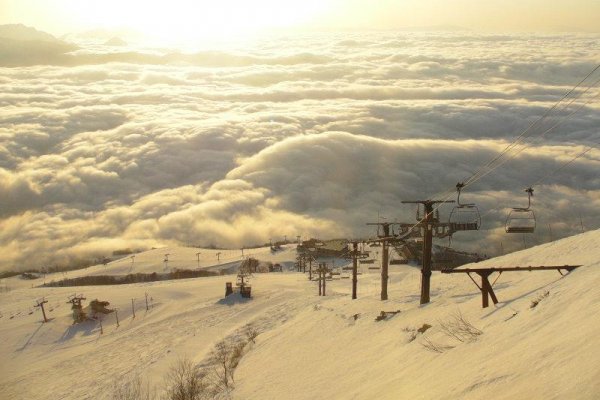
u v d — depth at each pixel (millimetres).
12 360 62281
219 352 31938
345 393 15031
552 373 8234
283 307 47094
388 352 17312
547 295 13102
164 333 57031
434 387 11062
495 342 11922
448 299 22031
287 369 21312
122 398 26750
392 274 70938
